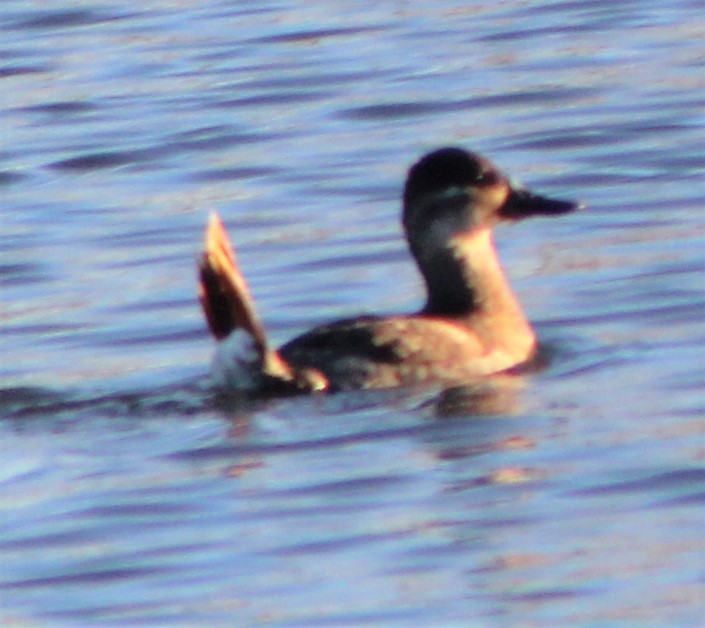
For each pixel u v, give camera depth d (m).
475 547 12.35
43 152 21.83
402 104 22.61
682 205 19.22
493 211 15.96
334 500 13.11
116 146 21.86
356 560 12.31
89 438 14.35
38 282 18.19
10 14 26.97
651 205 19.30
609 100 22.31
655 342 15.86
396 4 26.75
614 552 12.20
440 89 23.02
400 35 25.22
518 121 21.94
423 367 14.91
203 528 12.86
